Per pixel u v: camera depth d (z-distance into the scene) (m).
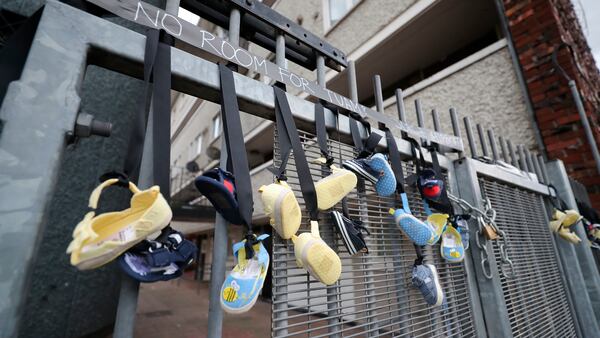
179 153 14.92
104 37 0.52
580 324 1.66
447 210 1.06
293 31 0.88
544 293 1.42
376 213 0.96
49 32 0.47
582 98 2.58
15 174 0.40
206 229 9.44
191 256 0.53
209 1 0.76
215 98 0.68
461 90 3.20
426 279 0.86
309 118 0.82
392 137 1.02
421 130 1.23
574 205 1.92
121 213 0.45
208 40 0.67
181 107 15.29
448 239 1.05
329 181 0.73
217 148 8.20
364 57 4.62
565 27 2.94
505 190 1.55
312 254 0.60
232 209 0.58
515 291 1.29
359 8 4.89
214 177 0.59
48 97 0.44
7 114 0.41
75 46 0.48
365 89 5.54
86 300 1.68
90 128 0.48
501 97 2.83
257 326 4.54
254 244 0.57
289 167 0.90
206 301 6.62
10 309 0.37
